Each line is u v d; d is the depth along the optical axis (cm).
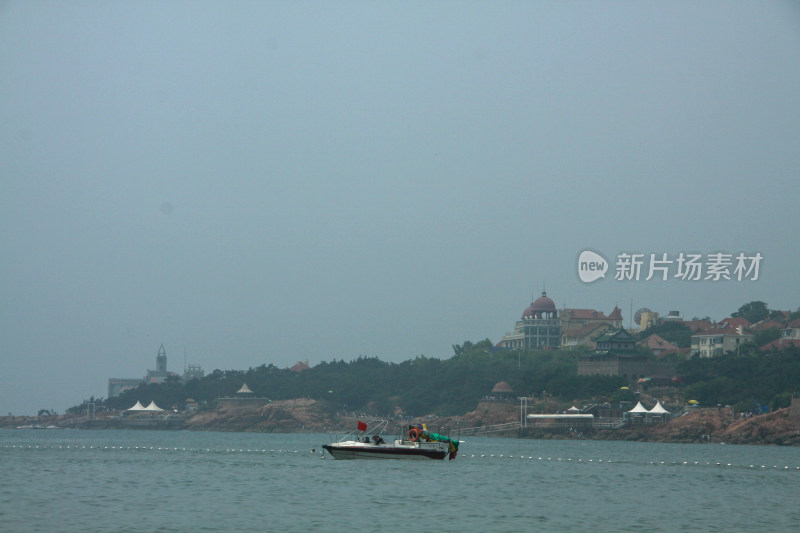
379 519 12019
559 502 14125
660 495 15412
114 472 18550
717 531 11588
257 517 12012
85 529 10950
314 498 14025
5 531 10806
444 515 12475
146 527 11131
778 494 15800
